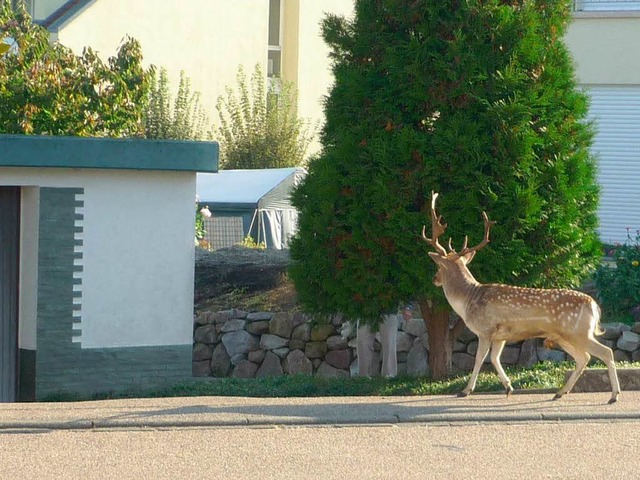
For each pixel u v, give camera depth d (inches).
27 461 395.2
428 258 570.6
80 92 869.2
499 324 516.7
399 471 386.9
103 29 1373.0
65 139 620.1
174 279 663.8
